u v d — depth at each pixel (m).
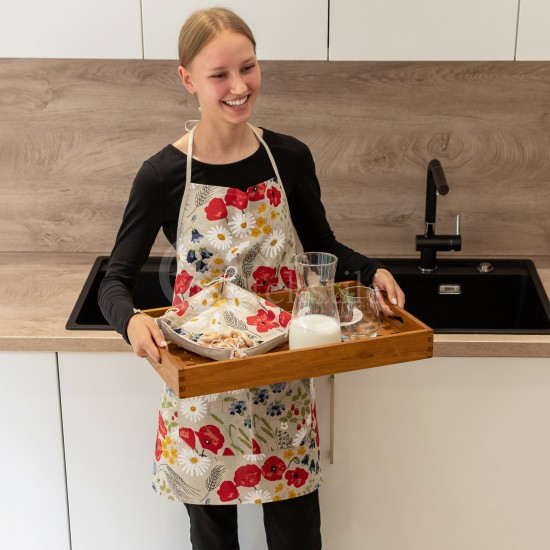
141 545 2.59
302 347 1.88
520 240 2.88
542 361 2.35
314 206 2.22
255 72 1.94
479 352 2.32
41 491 2.53
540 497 2.49
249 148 2.08
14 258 2.88
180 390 1.78
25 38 2.45
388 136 2.78
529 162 2.79
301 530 2.30
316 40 2.43
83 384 2.41
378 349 1.90
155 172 2.05
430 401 2.41
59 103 2.77
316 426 2.25
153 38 2.44
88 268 2.80
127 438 2.47
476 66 2.70
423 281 2.78
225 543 2.34
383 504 2.53
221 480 2.18
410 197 2.85
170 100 2.76
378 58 2.45
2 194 2.87
